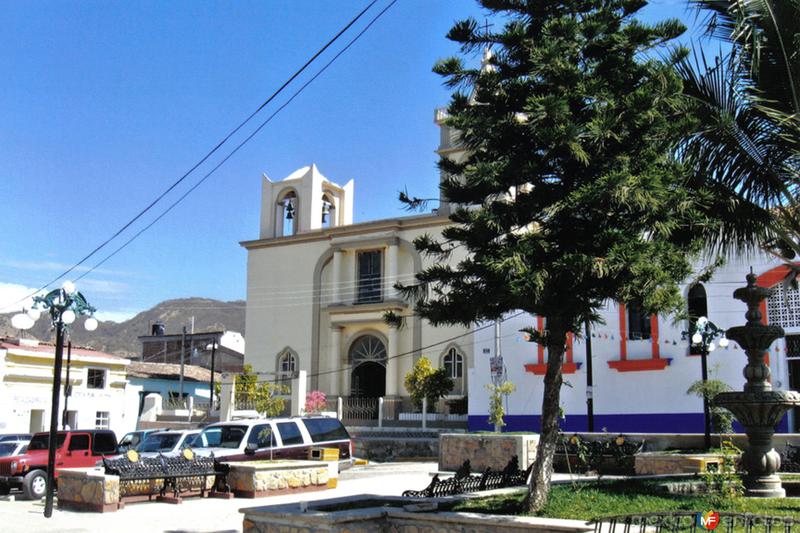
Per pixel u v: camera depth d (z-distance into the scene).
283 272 40.62
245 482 16.70
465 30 9.91
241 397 34.66
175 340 61.69
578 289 9.30
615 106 8.98
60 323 15.32
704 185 10.91
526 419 28.30
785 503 10.34
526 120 9.47
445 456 20.36
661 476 13.53
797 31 10.23
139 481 15.98
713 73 10.97
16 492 19.55
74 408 36.91
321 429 21.36
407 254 37.19
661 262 8.84
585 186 8.91
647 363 26.00
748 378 11.95
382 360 36.94
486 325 30.42
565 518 9.25
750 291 12.05
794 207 11.28
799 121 10.37
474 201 9.88
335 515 9.23
